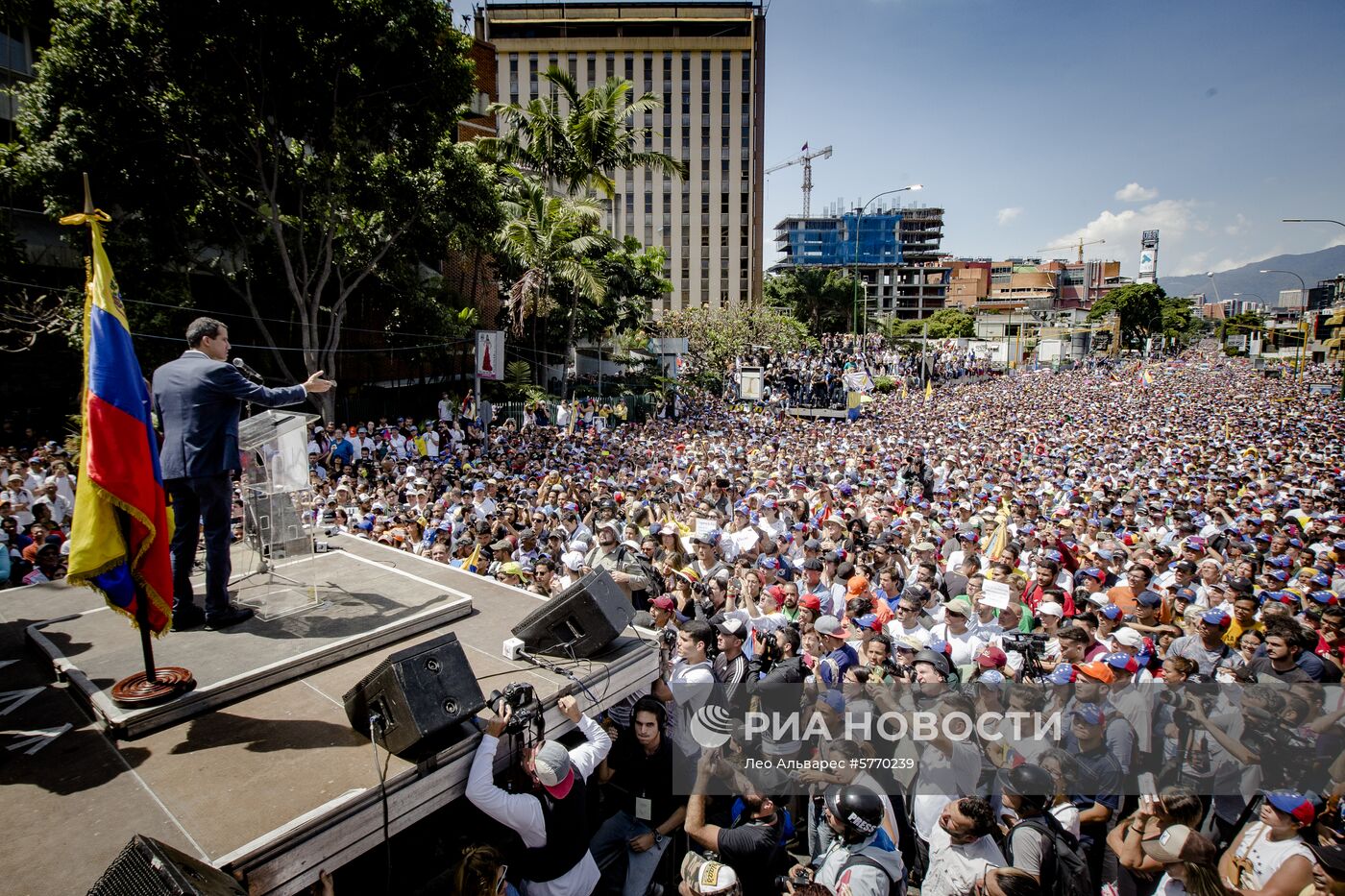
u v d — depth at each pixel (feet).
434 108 61.52
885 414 114.01
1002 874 12.19
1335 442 77.61
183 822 9.46
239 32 50.90
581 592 14.78
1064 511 41.27
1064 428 91.04
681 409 114.42
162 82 52.70
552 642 15.07
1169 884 13.89
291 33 52.39
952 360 209.26
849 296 274.36
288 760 10.94
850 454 65.82
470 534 32.12
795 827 18.06
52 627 14.78
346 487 43.01
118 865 7.84
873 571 30.55
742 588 26.99
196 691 12.06
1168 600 27.09
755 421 102.32
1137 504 45.42
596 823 16.17
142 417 11.57
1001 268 597.52
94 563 11.07
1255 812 15.28
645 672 16.01
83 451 11.21
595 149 102.12
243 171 61.72
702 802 15.02
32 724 11.63
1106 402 124.57
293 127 60.08
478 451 64.28
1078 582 29.35
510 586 19.02
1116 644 20.79
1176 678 18.49
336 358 82.23
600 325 115.34
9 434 57.62
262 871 9.05
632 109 104.27
